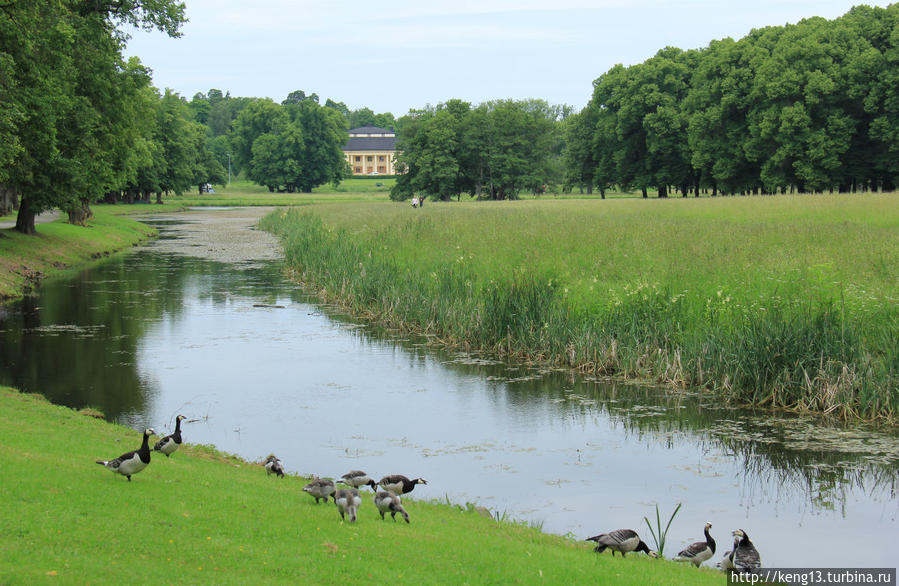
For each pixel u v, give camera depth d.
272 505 11.02
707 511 13.91
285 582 8.15
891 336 20.31
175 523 9.61
